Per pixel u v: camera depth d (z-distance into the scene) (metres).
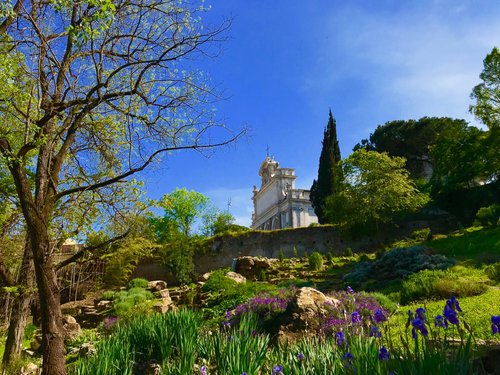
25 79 9.09
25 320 11.81
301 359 4.98
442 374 3.26
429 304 12.45
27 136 8.58
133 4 8.91
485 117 37.75
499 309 9.93
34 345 17.33
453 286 13.45
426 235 32.09
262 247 40.06
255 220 76.75
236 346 6.09
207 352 7.45
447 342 4.27
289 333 9.77
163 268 37.22
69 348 15.65
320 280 26.59
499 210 30.06
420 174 55.00
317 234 40.44
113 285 31.34
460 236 28.77
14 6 8.49
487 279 15.33
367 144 58.47
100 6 7.07
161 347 7.98
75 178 9.92
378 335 4.65
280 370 4.57
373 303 11.92
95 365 6.87
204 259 39.41
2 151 8.13
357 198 38.00
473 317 9.51
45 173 8.32
